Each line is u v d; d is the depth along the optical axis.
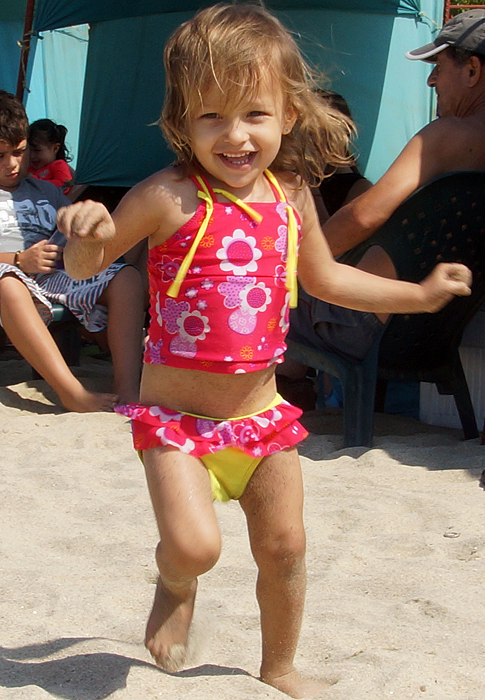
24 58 7.44
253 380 1.87
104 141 7.33
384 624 2.17
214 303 1.83
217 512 2.99
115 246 1.84
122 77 7.19
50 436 3.87
